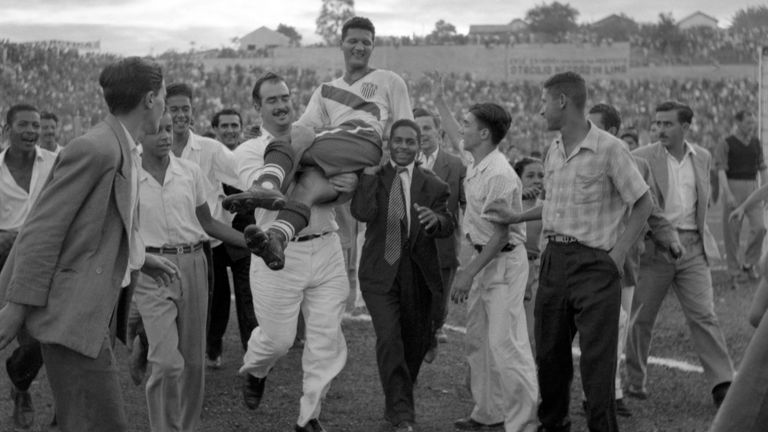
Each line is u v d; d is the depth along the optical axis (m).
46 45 30.41
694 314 7.50
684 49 38.19
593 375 6.04
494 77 32.56
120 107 4.66
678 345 9.57
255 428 6.97
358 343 9.62
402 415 6.61
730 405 3.65
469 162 8.98
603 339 6.02
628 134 10.88
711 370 7.43
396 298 6.67
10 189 8.29
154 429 6.25
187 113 7.86
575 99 6.08
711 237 7.64
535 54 32.88
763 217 13.59
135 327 7.67
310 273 6.46
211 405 7.48
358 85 7.03
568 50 33.31
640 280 7.54
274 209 5.81
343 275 6.63
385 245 6.62
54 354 4.51
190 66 33.34
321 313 6.48
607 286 6.02
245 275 8.33
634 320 7.58
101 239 4.53
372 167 6.60
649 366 8.70
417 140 6.64
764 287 4.00
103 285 4.49
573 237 6.08
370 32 7.03
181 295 6.24
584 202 6.07
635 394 7.66
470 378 7.17
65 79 29.81
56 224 4.39
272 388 7.94
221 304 8.43
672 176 7.55
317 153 6.39
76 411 4.56
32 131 8.26
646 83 33.94
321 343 6.45
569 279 6.11
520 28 63.16
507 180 6.37
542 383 6.40
